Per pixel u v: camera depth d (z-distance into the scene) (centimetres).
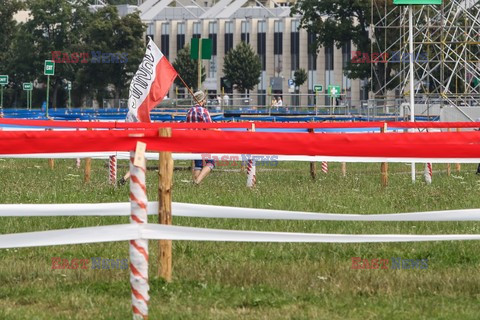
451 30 9800
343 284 2027
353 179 4772
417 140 1895
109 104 18750
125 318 1744
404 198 3641
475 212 1947
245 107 10600
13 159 6388
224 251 2406
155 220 2638
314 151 1888
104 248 2427
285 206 3266
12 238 1775
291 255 2367
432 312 1800
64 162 6216
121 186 4166
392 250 2423
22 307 1847
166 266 2052
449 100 7956
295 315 1773
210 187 4050
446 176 5175
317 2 17525
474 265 2269
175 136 1816
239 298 1905
